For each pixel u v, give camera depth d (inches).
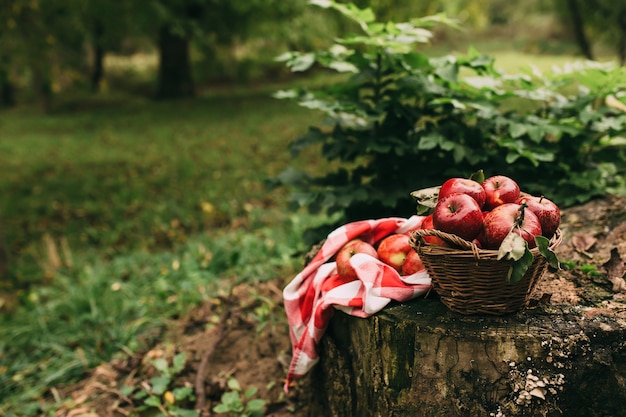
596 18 358.0
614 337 85.4
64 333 171.3
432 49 621.0
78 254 246.2
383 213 141.2
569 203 134.9
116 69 1079.6
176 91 749.9
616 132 137.9
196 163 389.4
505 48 585.6
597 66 141.1
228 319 153.8
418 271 98.0
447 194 85.7
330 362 106.0
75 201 327.3
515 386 85.7
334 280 103.8
